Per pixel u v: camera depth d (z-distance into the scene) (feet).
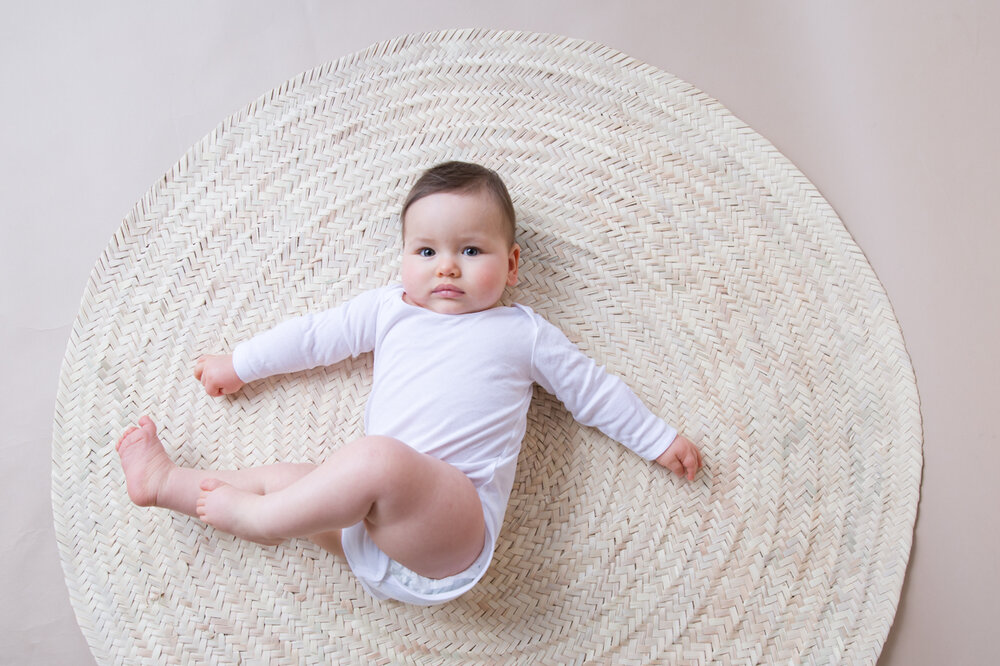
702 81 5.80
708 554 5.22
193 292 5.51
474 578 4.53
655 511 5.28
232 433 5.36
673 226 5.48
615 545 5.25
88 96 6.07
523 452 5.34
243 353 5.18
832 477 5.24
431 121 5.60
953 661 4.72
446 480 4.33
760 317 5.40
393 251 5.53
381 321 5.07
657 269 5.46
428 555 4.35
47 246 5.93
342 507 4.21
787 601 5.15
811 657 5.07
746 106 5.71
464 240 4.80
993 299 4.26
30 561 5.62
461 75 5.62
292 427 5.38
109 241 5.69
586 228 5.49
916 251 4.90
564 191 5.51
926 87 4.66
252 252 5.54
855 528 5.18
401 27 6.06
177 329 5.47
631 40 5.92
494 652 5.15
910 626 5.07
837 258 5.35
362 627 5.20
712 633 5.13
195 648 5.13
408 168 5.57
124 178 6.00
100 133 6.04
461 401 4.74
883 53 4.95
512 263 5.11
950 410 4.78
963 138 4.40
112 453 5.33
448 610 5.20
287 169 5.59
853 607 5.10
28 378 5.80
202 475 4.91
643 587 5.21
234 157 5.60
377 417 4.88
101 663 5.09
